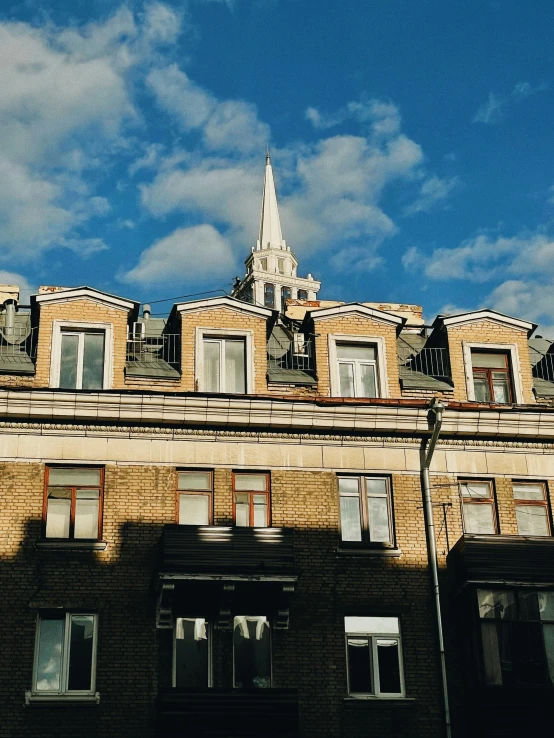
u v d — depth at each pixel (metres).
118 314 29.59
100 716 25.30
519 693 26.12
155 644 26.12
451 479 29.14
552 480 29.53
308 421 28.75
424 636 27.31
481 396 30.80
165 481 27.84
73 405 27.77
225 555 26.50
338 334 30.61
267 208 125.94
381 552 27.92
